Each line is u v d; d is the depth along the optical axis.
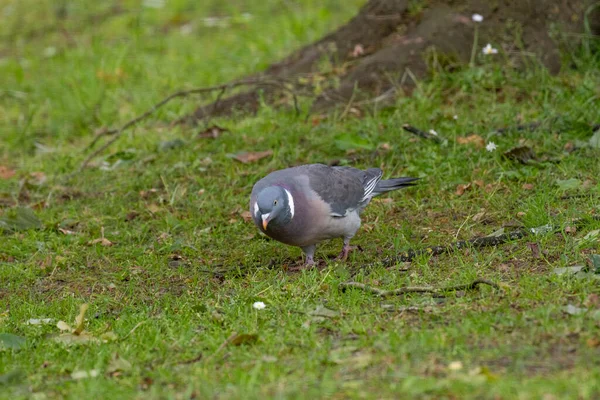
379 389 6.60
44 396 7.12
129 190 12.99
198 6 22.97
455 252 9.82
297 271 10.25
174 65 18.58
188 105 16.17
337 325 8.23
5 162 15.21
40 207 12.84
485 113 13.56
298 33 19.30
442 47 14.77
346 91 14.79
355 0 21.33
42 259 11.11
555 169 11.93
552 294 8.31
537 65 14.52
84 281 10.50
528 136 12.73
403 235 10.63
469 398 6.28
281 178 9.79
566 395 6.14
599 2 15.42
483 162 12.16
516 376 6.64
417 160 12.48
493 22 14.89
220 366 7.51
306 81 15.30
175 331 8.47
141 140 14.75
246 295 9.28
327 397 6.51
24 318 9.37
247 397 6.57
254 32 20.00
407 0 15.76
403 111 13.88
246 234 11.45
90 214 12.44
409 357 7.17
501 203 11.21
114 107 16.80
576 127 12.78
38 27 23.30
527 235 10.00
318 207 9.65
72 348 8.29
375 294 8.93
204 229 11.56
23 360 8.07
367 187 10.47
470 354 7.15
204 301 9.31
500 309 8.09
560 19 14.98
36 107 17.34
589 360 6.80
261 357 7.48
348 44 15.95
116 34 21.69
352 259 10.31
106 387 7.17
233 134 14.12
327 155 13.16
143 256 10.92
